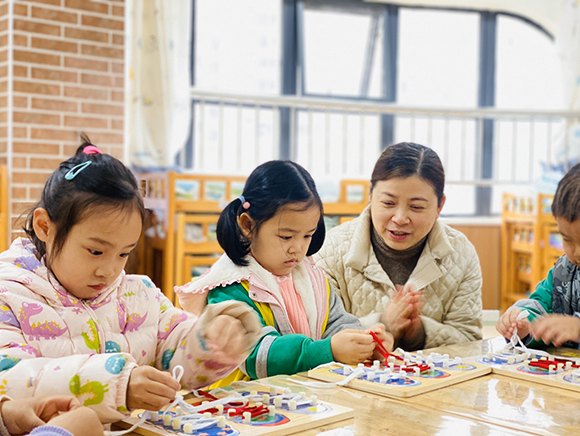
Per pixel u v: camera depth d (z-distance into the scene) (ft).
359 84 13.62
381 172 4.28
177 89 10.55
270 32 12.73
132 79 9.98
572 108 13.12
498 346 3.81
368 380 2.88
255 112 12.52
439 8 13.61
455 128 13.88
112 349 2.85
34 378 2.27
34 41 8.64
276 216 3.75
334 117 13.21
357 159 13.43
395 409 2.51
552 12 13.64
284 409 2.43
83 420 1.96
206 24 12.24
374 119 13.50
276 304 3.82
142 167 10.05
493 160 13.96
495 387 2.85
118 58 9.34
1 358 2.36
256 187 3.84
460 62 13.96
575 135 13.05
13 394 2.25
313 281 4.18
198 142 12.14
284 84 12.91
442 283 4.63
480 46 13.93
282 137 12.79
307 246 3.90
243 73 12.65
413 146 4.33
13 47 8.48
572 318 3.71
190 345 2.87
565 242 3.83
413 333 3.92
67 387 2.25
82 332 2.74
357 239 4.67
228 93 11.46
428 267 4.55
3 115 8.64
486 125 13.92
